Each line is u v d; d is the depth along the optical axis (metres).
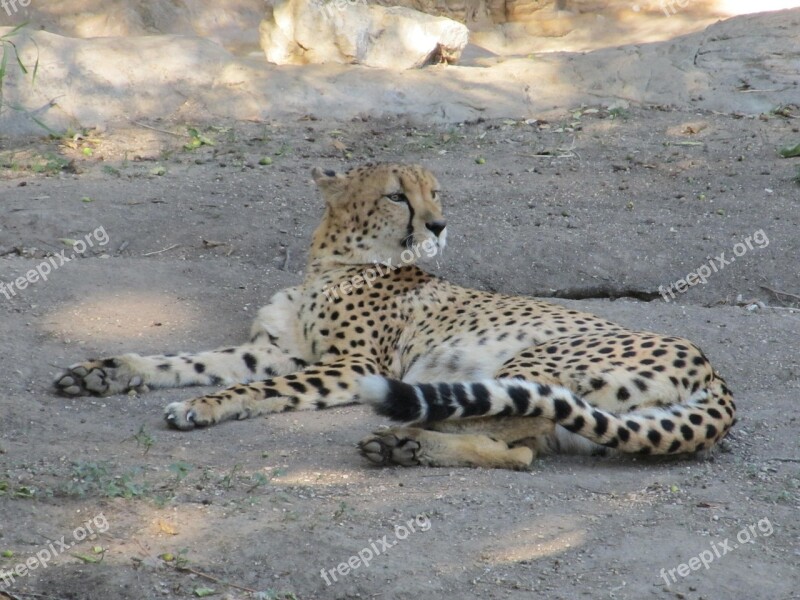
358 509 7.68
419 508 7.74
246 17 25.67
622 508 7.94
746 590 6.83
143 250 13.82
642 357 9.28
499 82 20.86
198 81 19.36
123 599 6.43
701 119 19.77
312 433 9.51
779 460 9.10
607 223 15.25
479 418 9.02
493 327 10.60
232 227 14.46
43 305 11.61
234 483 8.05
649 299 13.82
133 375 10.25
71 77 18.59
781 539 7.52
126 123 18.39
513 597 6.62
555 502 8.02
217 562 6.83
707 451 9.11
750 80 20.78
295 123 19.05
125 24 24.39
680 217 15.51
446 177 17.02
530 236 14.62
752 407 10.38
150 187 15.64
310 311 11.11
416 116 19.73
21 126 17.73
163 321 11.68
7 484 7.58
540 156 18.14
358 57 21.11
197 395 10.38
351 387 10.30
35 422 9.16
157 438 9.13
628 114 20.09
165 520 7.30
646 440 8.64
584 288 13.80
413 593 6.64
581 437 9.09
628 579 6.88
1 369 10.15
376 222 11.27
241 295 12.49
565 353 9.59
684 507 7.98
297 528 7.27
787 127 19.23
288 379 10.14
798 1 27.92
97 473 7.86
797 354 11.66
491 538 7.34
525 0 27.94
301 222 14.80
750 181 16.86
